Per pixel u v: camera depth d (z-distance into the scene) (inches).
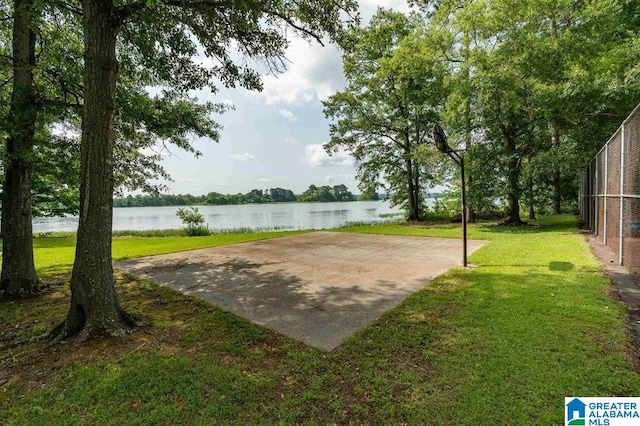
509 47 430.9
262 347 118.1
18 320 159.9
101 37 130.3
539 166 424.5
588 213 426.6
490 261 242.7
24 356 118.0
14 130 185.9
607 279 180.4
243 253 341.4
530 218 632.4
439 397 84.5
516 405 80.2
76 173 262.7
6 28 228.7
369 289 190.1
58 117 231.6
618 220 233.8
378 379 93.7
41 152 234.1
